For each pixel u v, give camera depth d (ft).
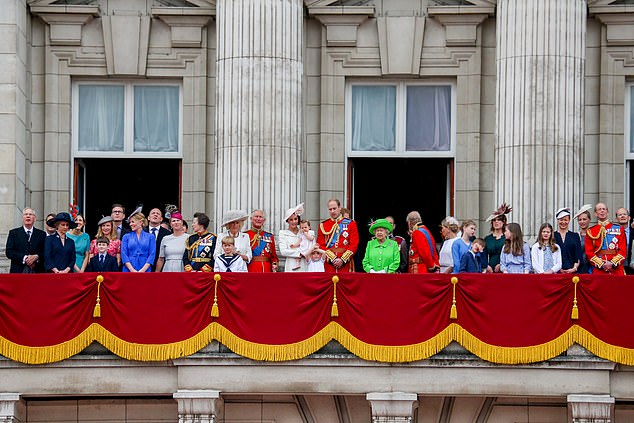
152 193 200.85
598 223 177.27
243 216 177.78
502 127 192.44
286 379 171.63
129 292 172.04
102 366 172.24
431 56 199.72
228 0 193.88
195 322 171.73
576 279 170.60
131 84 201.46
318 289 171.63
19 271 178.60
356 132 200.85
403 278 171.53
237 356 171.53
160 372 172.45
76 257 179.83
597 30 199.31
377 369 171.53
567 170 190.70
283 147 192.65
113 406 176.65
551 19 191.93
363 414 174.60
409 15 199.62
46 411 176.35
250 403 175.42
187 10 199.62
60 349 171.94
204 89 200.13
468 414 174.29
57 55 200.13
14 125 194.29
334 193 199.41
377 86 201.46
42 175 199.62
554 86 191.31
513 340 170.60
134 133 201.26
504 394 170.81
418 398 172.65
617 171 198.70
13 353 171.94
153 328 171.73
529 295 170.91
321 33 200.13
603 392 170.40
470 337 170.81
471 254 175.22
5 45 194.59
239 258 175.94
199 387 171.53
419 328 171.12
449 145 200.34
